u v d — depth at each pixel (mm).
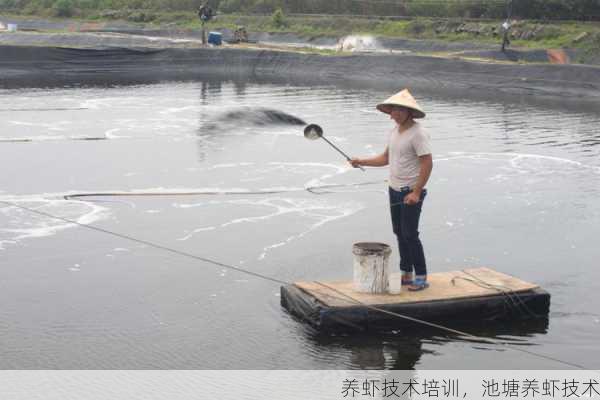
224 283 8609
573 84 29109
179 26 50562
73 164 14719
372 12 45812
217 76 33750
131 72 34812
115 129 18750
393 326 7355
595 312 7941
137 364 6727
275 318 7668
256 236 10375
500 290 7648
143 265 9156
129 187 12938
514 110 23734
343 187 13219
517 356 6953
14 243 9852
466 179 14062
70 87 27828
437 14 43250
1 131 18125
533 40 36844
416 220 7391
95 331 7355
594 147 17422
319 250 9836
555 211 11867
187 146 16719
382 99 25734
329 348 7035
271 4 50125
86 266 9094
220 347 7051
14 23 55500
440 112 23062
